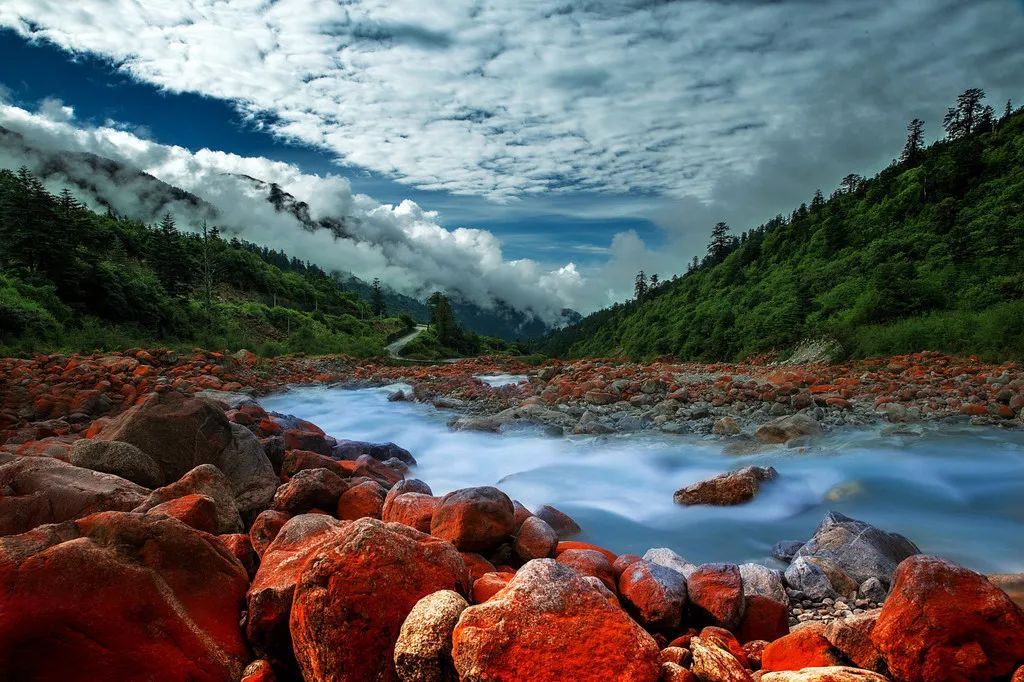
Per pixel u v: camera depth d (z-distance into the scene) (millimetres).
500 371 30938
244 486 6672
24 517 4637
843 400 14508
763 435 11961
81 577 3043
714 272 92438
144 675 2963
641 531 7523
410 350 90875
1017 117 62031
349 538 3414
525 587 3051
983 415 12953
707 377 22000
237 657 3355
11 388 14133
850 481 8961
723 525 7617
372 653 3033
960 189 54625
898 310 30797
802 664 3443
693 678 2990
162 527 3598
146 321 40000
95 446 6047
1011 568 6059
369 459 8789
